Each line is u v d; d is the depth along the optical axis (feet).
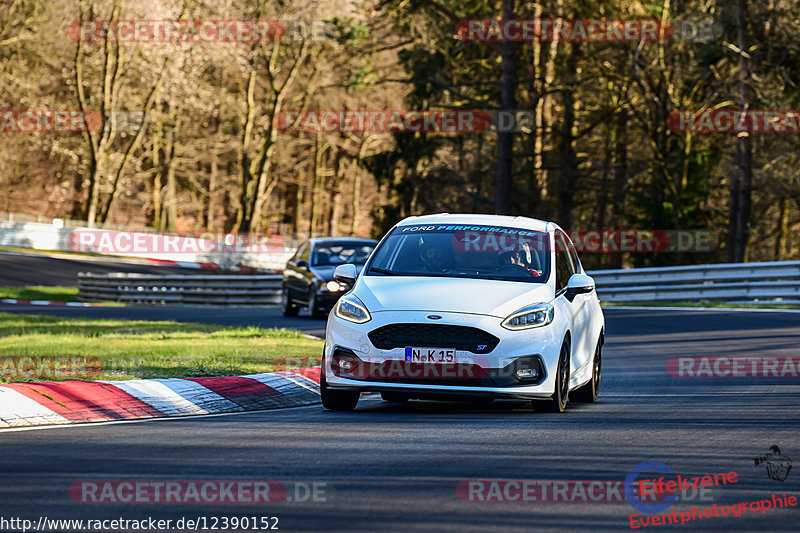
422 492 59.26
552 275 101.60
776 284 252.83
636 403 105.50
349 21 425.28
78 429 84.12
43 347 147.43
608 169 492.13
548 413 95.76
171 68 629.92
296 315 262.06
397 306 94.17
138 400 98.53
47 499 57.47
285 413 96.48
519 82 436.35
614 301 286.87
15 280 444.96
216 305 347.15
